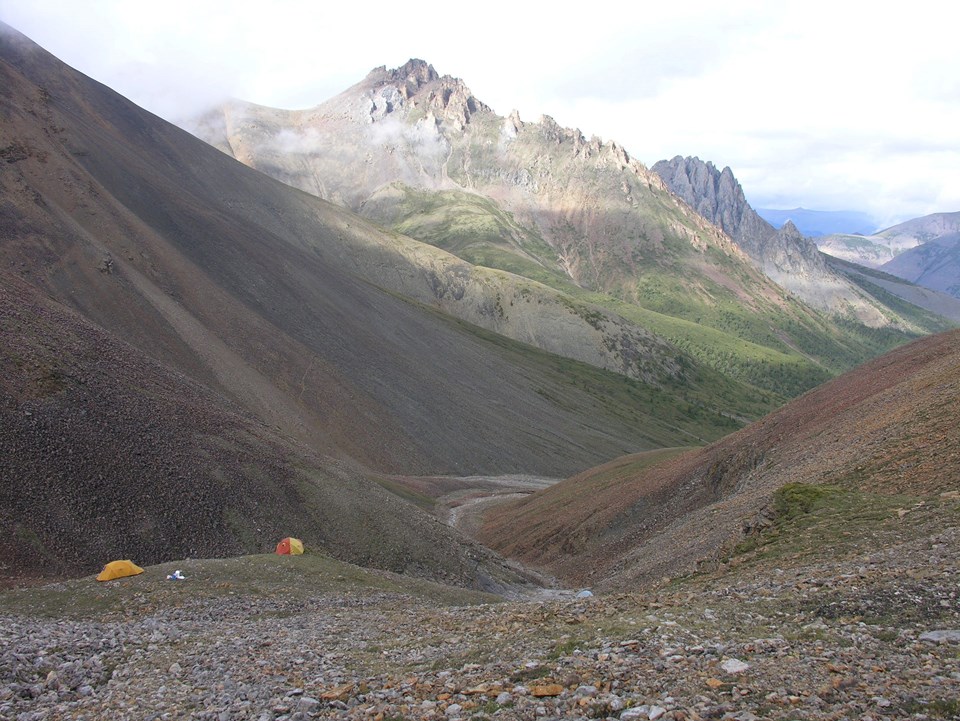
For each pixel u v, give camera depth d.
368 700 16.28
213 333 117.56
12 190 109.31
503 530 85.75
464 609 26.89
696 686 13.63
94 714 18.17
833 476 37.91
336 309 157.62
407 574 51.97
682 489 65.06
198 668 20.92
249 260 149.12
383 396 138.00
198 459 50.91
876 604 16.89
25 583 35.53
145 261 120.38
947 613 15.38
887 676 12.75
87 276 105.38
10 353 48.16
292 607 30.98
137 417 50.72
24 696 19.83
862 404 53.03
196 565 35.19
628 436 193.50
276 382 118.56
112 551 40.88
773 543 27.88
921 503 26.38
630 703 13.27
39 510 40.06
